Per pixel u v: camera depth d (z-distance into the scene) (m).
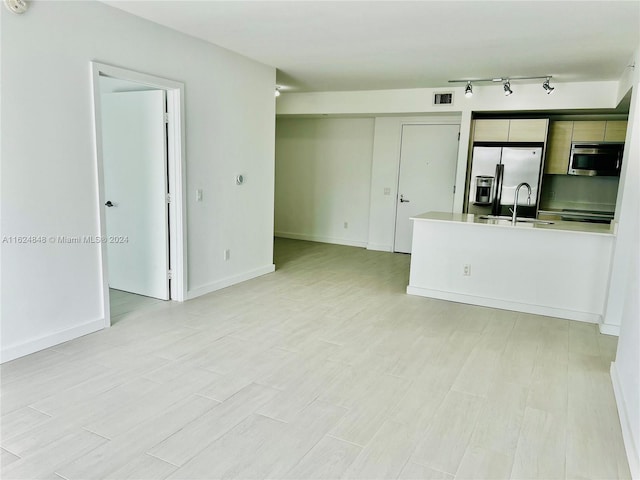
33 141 2.96
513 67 4.89
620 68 4.72
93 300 3.52
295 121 8.17
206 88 4.39
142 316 3.97
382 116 7.12
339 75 5.62
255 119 5.16
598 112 5.93
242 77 4.86
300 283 5.29
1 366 2.91
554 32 3.65
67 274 3.29
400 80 5.81
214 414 2.46
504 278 4.54
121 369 2.95
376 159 7.43
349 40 4.07
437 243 4.80
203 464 2.04
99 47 3.32
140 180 4.32
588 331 3.97
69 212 3.24
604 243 4.12
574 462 2.15
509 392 2.82
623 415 2.46
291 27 3.74
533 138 5.93
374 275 5.81
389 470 2.05
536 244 4.37
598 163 5.93
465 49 4.25
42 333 3.17
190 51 4.14
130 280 4.63
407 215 7.34
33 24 2.88
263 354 3.27
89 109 3.29
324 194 8.12
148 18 3.62
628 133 3.93
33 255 3.04
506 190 6.09
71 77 3.15
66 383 2.73
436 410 2.58
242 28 3.82
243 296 4.68
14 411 2.41
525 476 2.04
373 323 4.00
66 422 2.33
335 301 4.62
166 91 4.07
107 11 3.34
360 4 3.15
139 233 4.45
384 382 2.90
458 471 2.06
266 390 2.74
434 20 3.46
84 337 3.45
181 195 4.23
